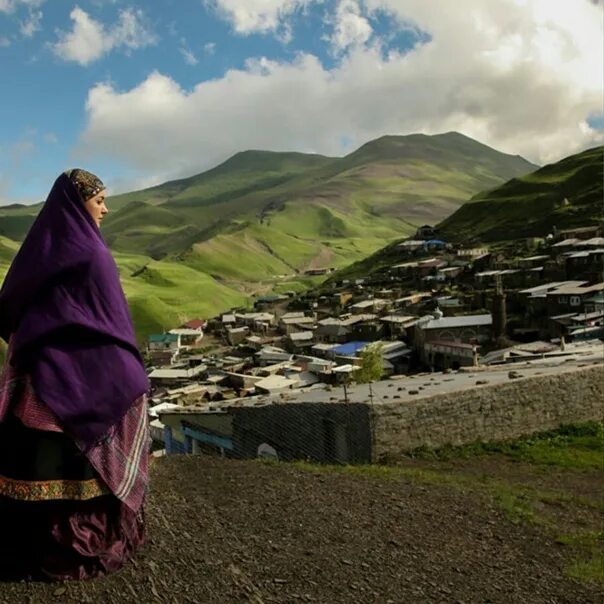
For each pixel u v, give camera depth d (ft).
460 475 49.98
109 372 15.75
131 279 576.20
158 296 514.27
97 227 16.75
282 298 462.19
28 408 15.06
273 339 318.45
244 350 315.17
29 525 15.84
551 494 43.83
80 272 15.78
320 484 34.19
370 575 22.94
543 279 282.77
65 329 15.38
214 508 27.32
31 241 16.05
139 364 16.65
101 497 16.35
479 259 344.49
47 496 15.42
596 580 26.48
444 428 57.52
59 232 16.02
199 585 18.43
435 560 25.63
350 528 27.40
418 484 37.93
